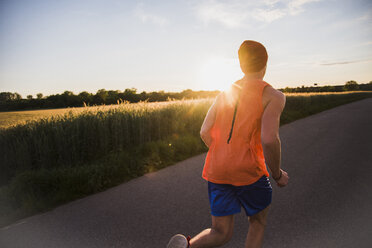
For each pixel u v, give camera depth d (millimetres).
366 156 4965
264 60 1354
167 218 2766
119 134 6211
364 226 2354
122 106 7941
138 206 3146
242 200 1360
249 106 1313
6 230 2697
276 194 3246
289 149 6043
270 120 1203
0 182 4898
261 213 1409
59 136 5234
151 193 3594
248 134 1318
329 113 16578
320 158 5000
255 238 1398
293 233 2297
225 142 1373
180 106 8828
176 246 1354
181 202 3197
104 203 3324
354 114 14523
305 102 20000
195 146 6434
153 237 2383
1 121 5930
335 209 2734
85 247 2270
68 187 3814
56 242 2381
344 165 4422
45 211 3193
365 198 2979
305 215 2631
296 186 3502
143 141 6848
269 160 1233
